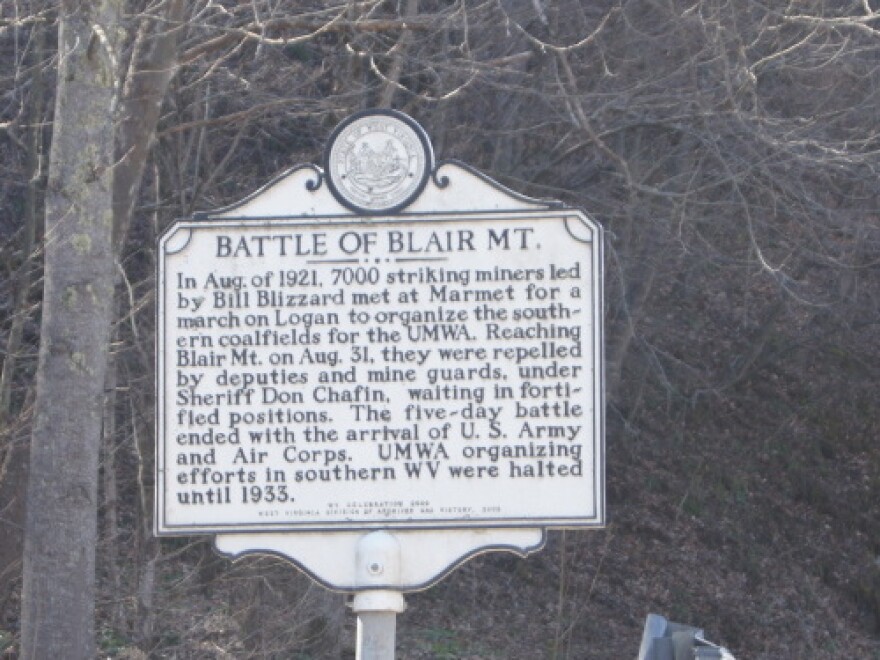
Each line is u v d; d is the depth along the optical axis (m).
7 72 13.74
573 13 15.64
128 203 10.34
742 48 13.12
